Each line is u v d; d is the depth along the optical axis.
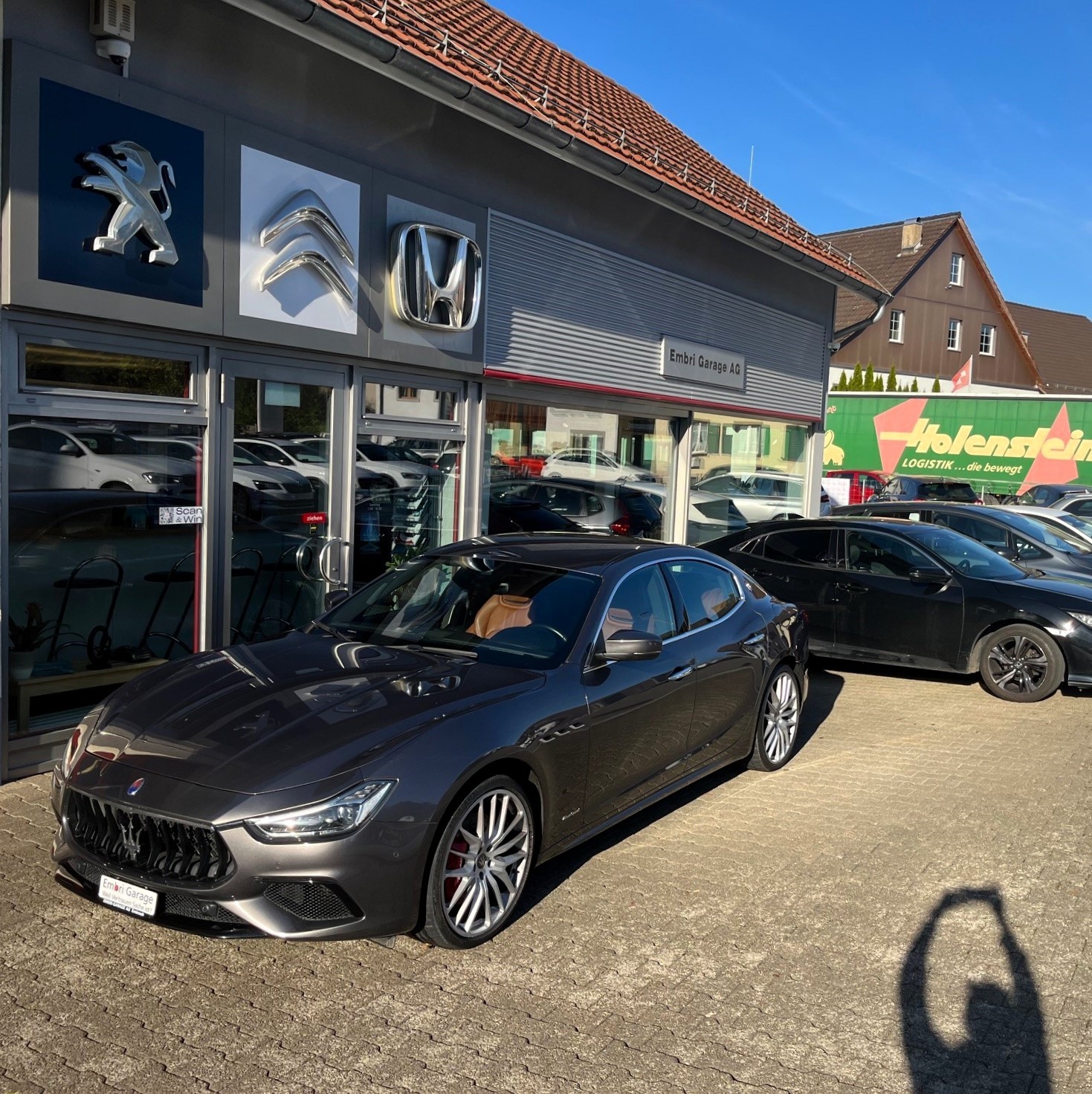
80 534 5.99
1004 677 8.56
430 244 8.03
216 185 6.40
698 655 5.38
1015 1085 3.10
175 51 6.18
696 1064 3.17
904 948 3.98
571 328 10.04
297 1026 3.31
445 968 3.73
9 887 4.25
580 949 3.90
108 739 3.92
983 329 48.00
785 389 14.54
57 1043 3.18
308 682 4.23
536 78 10.42
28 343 5.59
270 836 3.39
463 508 8.99
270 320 6.84
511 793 4.00
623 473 11.48
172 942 3.85
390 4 7.73
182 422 6.48
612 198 10.46
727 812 5.53
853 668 9.89
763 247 12.37
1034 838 5.23
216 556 6.77
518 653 4.64
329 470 7.64
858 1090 3.06
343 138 7.38
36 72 5.38
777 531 9.86
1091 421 28.27
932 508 12.68
